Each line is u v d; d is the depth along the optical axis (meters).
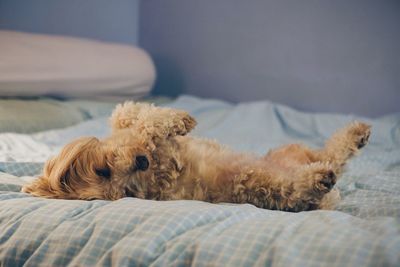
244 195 1.39
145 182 1.38
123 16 3.69
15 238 1.14
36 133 2.42
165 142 1.40
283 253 0.94
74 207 1.20
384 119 2.94
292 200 1.35
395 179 1.69
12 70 2.64
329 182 1.31
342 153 1.54
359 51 3.23
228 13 3.51
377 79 3.21
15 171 1.69
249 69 3.50
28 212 1.20
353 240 0.93
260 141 2.57
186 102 3.24
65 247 1.09
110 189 1.36
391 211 1.32
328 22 3.28
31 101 2.73
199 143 1.51
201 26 3.60
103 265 1.04
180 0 3.63
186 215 1.09
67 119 2.67
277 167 1.44
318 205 1.38
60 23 3.37
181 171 1.42
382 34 3.18
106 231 1.09
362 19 3.21
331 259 0.91
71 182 1.39
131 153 1.35
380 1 3.17
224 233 1.02
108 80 3.02
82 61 2.91
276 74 3.44
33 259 1.10
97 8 3.55
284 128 2.92
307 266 0.92
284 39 3.39
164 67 3.73
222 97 3.59
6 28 3.12
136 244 1.03
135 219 1.10
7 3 3.12
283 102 3.44
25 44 2.76
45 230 1.14
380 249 0.90
